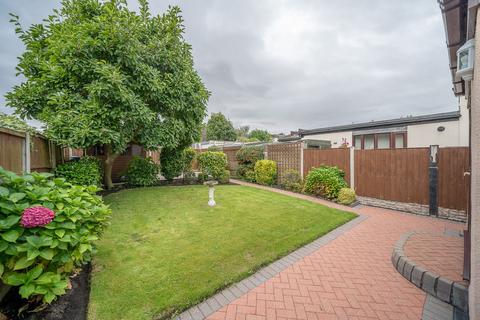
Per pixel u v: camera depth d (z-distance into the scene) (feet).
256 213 18.13
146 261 10.41
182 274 9.43
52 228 6.77
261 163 35.24
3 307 6.94
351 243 13.58
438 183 19.29
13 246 6.09
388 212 20.98
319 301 8.29
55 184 9.21
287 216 17.63
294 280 9.61
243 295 8.57
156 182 31.35
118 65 19.97
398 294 8.71
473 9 6.30
